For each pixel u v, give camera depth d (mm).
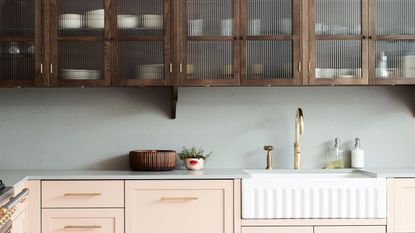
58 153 4086
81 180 3557
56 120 4094
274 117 4133
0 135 4078
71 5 3781
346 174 3898
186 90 4109
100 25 3783
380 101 4141
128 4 3785
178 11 3777
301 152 4133
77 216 3557
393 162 4145
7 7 3773
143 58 3775
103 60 3773
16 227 3174
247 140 4125
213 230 3574
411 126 4141
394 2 3844
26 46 3768
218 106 4121
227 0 3799
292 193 3584
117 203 3559
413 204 3609
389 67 3826
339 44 3811
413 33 3844
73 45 3771
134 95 4102
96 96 4098
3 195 2650
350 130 4145
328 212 3590
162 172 3777
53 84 3754
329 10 3816
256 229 3572
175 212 3568
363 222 3592
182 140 4109
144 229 3564
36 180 3549
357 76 3809
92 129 4098
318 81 3787
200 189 3570
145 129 4102
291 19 3803
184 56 3768
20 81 3748
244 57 3777
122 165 4094
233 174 3605
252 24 3801
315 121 4145
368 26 3818
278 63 3795
